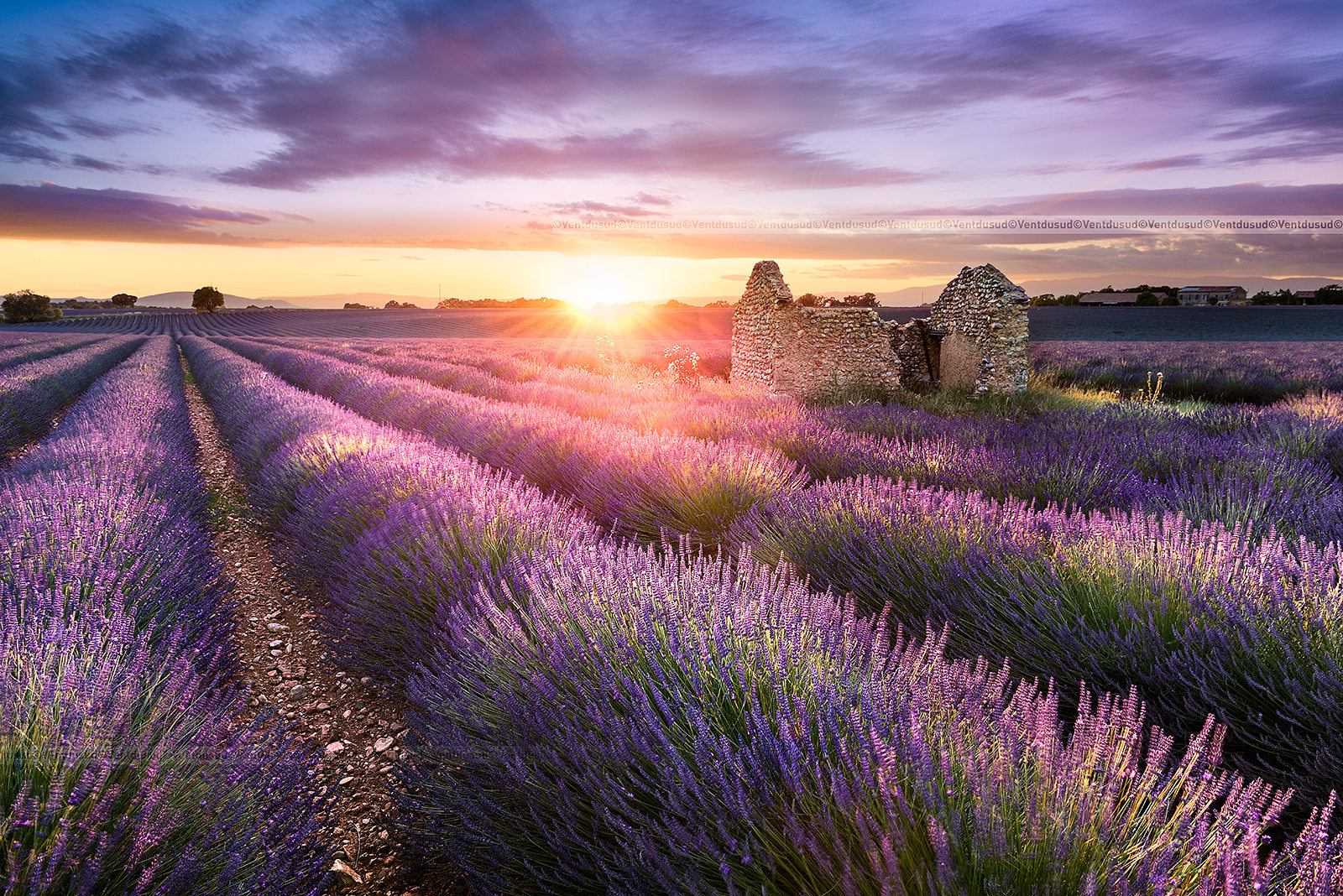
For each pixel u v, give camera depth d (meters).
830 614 2.43
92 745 1.55
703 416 8.72
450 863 2.09
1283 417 8.27
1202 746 1.42
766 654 2.00
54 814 1.34
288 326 83.00
